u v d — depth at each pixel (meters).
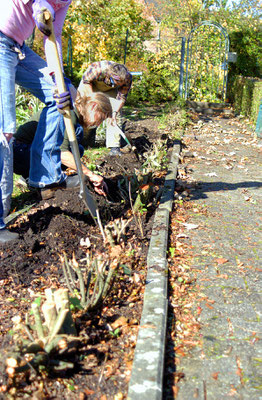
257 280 3.20
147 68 14.45
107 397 2.02
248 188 5.63
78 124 4.12
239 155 7.57
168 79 14.63
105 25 12.33
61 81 3.23
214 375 2.20
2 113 3.39
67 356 2.23
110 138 6.32
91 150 6.68
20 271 3.08
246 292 3.02
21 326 2.26
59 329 2.16
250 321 2.67
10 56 3.37
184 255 3.56
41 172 4.19
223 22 16.44
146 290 2.83
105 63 3.42
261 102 9.25
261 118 9.27
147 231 3.84
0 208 3.43
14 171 4.69
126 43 12.73
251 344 2.45
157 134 8.38
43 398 1.97
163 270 3.10
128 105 12.95
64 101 3.22
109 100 3.59
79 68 11.70
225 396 2.06
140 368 2.09
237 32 15.74
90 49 11.38
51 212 3.94
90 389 2.06
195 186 5.55
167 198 4.69
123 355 2.30
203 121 11.25
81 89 3.54
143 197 4.25
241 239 3.96
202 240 3.89
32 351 2.02
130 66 13.78
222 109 13.03
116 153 6.37
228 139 8.95
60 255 3.31
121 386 2.08
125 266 2.97
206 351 2.38
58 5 3.48
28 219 3.87
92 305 2.57
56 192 4.38
